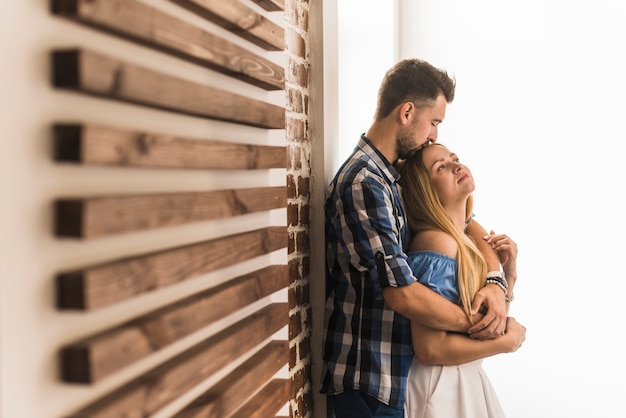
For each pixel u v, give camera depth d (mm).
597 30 3350
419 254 2176
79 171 811
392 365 2100
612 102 3332
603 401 3332
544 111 3424
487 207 3492
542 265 3418
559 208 3402
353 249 2062
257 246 1329
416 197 2289
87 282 759
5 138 702
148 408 897
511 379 3443
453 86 2262
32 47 732
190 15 1097
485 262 2248
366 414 2102
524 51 3449
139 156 860
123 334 838
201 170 1157
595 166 3357
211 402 1083
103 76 781
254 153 1303
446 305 2051
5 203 704
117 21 816
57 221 762
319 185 2318
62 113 780
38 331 747
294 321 2158
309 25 2301
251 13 1278
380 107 2236
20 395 725
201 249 1060
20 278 723
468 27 3518
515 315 3445
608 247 3336
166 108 958
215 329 1188
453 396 2141
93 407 814
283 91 1672
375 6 3186
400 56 3586
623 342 3309
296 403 2178
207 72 1177
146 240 960
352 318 2158
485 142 3498
